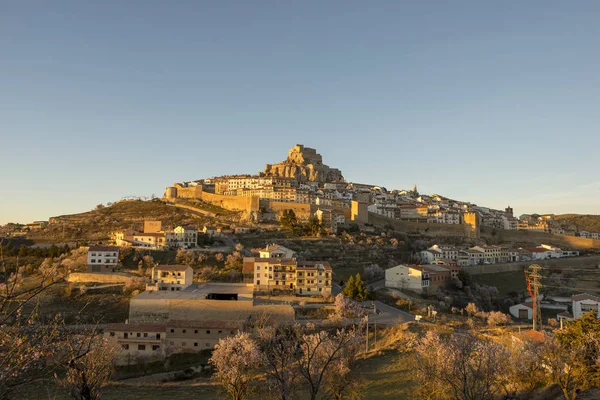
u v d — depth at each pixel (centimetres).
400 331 9594
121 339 9838
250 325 10581
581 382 4772
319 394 5781
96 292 12744
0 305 1609
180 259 15950
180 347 9925
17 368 1914
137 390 7444
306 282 13638
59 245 18888
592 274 19950
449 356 4659
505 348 5550
